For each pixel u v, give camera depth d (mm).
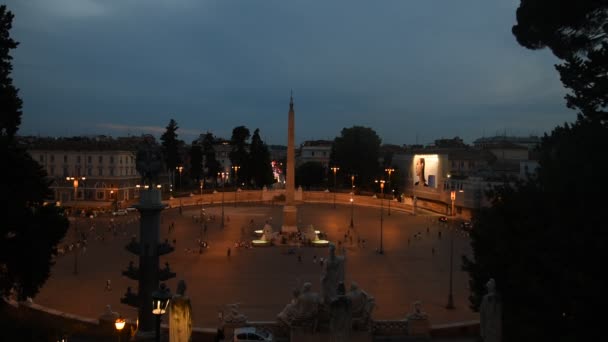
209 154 155500
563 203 22562
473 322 31516
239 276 54938
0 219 27906
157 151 23156
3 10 32219
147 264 22703
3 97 31516
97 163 121062
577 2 25422
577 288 20062
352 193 138000
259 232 84750
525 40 30125
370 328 28375
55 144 125688
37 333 26938
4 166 29500
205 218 104000
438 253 70438
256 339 27219
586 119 23938
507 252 25891
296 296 28750
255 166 148500
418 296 46969
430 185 131500
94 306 41750
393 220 107062
